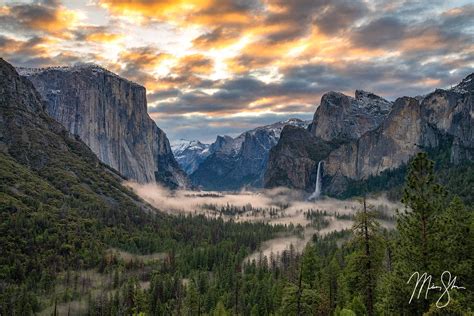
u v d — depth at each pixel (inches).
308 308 2581.2
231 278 7258.9
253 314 5398.6
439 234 2003.0
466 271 1947.6
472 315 1694.1
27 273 7116.1
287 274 6117.1
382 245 2208.4
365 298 2369.6
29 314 6048.2
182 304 6368.1
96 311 6348.4
